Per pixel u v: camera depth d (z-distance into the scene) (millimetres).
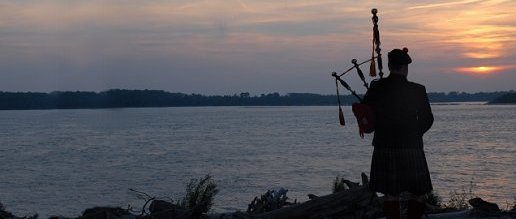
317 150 78562
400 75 5699
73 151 84250
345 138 110125
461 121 194125
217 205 29438
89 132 152250
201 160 65875
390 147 5609
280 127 171250
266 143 96875
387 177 5613
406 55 5719
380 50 5859
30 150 87312
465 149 76688
